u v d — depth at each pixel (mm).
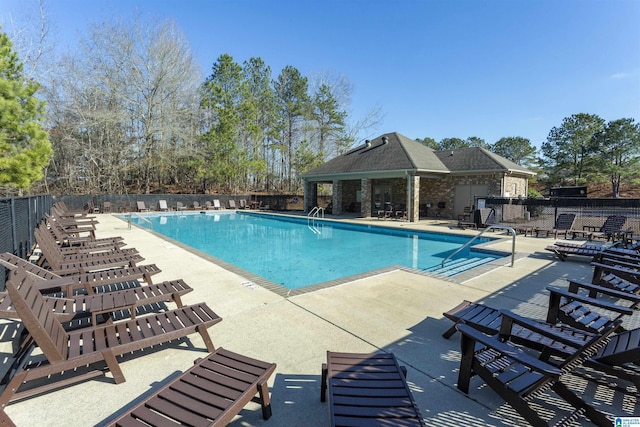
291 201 28438
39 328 2607
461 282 6195
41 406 2682
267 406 2533
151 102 29047
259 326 4207
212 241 13812
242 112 30484
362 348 3650
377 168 18656
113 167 28094
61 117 26797
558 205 13781
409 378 3086
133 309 4133
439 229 14234
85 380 3047
